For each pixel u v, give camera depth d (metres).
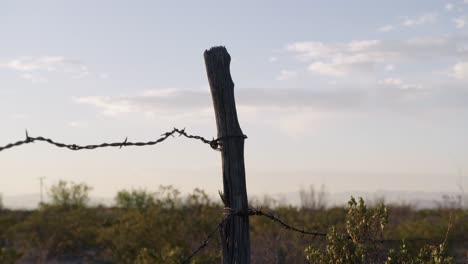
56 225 14.86
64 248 14.03
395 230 13.92
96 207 23.70
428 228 13.07
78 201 23.94
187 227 12.90
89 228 15.06
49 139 4.25
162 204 15.36
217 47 4.67
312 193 20.97
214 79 4.62
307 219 15.52
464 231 12.72
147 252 10.65
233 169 4.60
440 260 5.30
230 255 4.60
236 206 4.61
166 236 12.68
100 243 14.46
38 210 16.50
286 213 16.23
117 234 13.60
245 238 4.63
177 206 15.27
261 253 11.43
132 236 12.98
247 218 4.66
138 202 21.75
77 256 14.08
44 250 13.63
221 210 14.31
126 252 12.66
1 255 7.73
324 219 15.77
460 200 15.33
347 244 5.47
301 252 11.09
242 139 4.63
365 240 5.52
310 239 11.79
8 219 17.61
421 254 5.44
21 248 13.87
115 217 18.50
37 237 14.02
